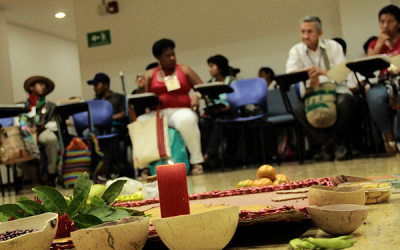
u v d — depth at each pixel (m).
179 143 4.25
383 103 3.65
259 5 6.20
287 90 3.95
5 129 4.22
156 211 1.31
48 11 7.88
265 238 1.01
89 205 1.11
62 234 0.97
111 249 0.82
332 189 1.07
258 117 4.19
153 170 4.21
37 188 1.00
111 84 6.80
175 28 6.55
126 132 5.02
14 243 0.79
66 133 4.45
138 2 6.66
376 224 1.02
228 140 5.18
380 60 3.39
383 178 1.55
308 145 5.33
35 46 9.09
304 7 6.02
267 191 1.56
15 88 8.45
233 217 0.84
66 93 10.11
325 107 3.69
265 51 6.21
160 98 4.50
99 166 4.34
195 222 0.80
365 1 5.58
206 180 3.31
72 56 10.45
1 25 7.28
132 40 6.71
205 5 6.43
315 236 0.97
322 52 4.18
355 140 4.58
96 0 6.79
